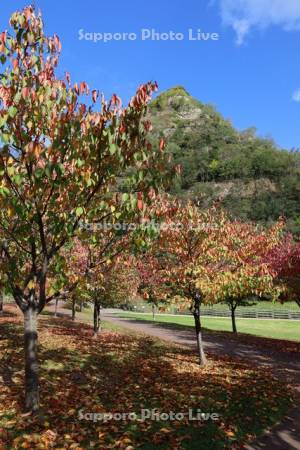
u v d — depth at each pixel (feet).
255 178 502.38
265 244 49.67
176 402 30.30
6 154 21.83
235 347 68.59
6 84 22.66
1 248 26.96
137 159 23.57
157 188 24.67
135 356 49.60
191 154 564.71
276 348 68.44
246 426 26.55
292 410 31.48
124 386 34.45
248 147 577.43
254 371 45.93
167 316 146.00
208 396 32.42
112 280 61.77
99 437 22.79
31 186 23.47
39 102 22.08
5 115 20.70
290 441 24.67
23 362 39.52
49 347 48.75
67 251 36.70
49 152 22.07
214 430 25.00
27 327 26.63
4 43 23.15
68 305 154.81
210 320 134.41
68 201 25.13
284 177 488.85
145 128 24.49
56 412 26.43
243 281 44.16
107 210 25.31
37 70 24.14
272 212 424.46
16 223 26.02
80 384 33.99
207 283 43.65
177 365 46.29
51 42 25.02
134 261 46.52
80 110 22.65
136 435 23.41
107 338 65.21
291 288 65.57
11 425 23.38
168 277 46.78
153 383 36.09
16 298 26.66
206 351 62.18
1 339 51.60
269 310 160.86
